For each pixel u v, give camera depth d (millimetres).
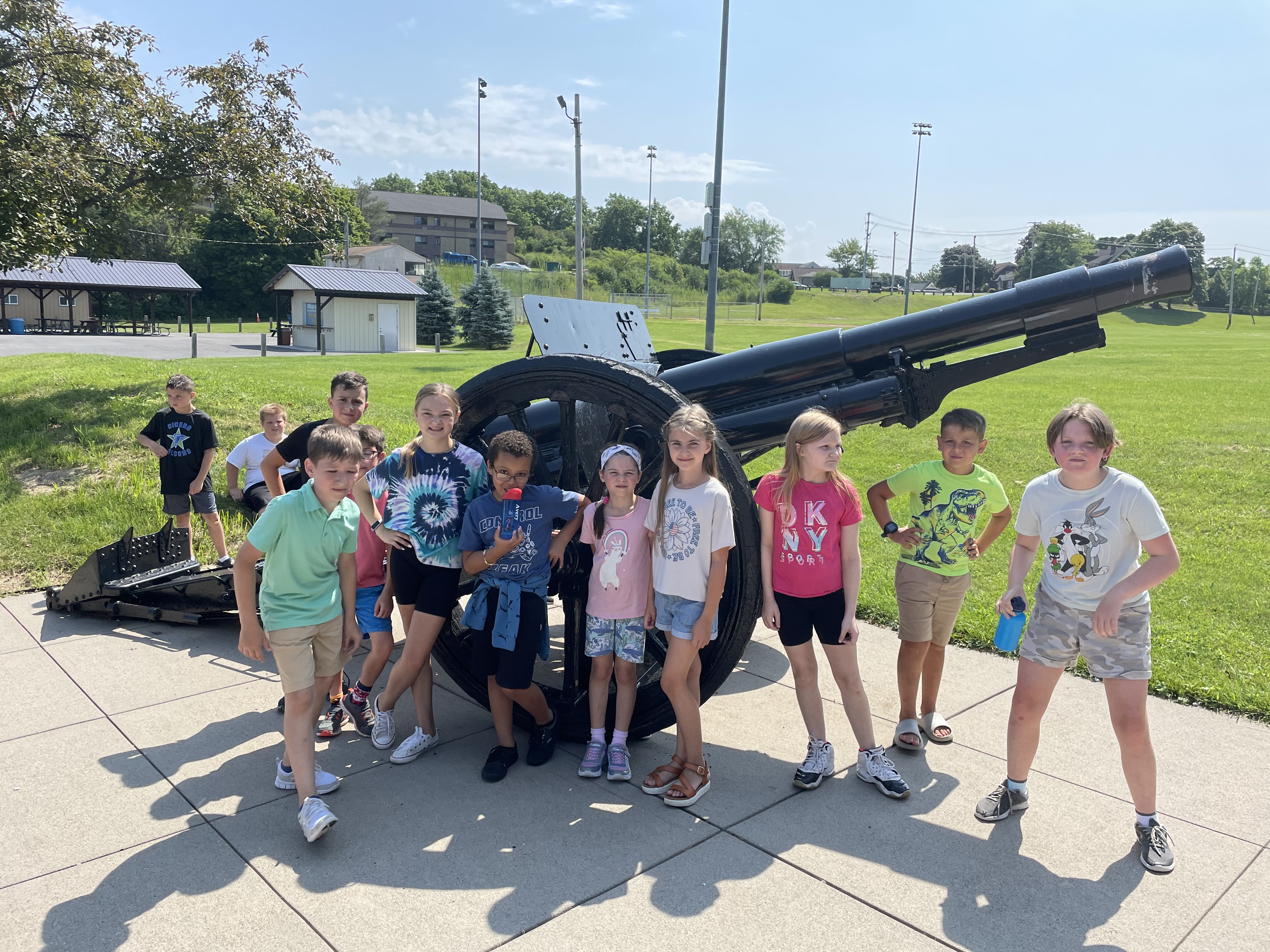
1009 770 2934
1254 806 2998
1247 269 112688
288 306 51438
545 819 2906
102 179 13016
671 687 3016
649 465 3258
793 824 2883
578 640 3496
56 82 12328
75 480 7207
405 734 3582
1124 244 123125
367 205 105938
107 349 28844
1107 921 2387
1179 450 10266
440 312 38344
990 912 2422
